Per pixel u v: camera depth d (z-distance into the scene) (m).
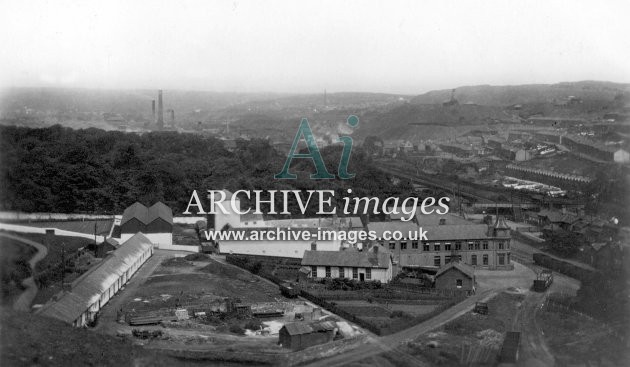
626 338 99.00
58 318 91.00
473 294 124.06
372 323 101.94
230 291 122.12
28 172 179.75
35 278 113.94
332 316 108.56
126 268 126.75
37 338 82.88
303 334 93.25
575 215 167.25
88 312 101.12
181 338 94.94
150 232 160.62
